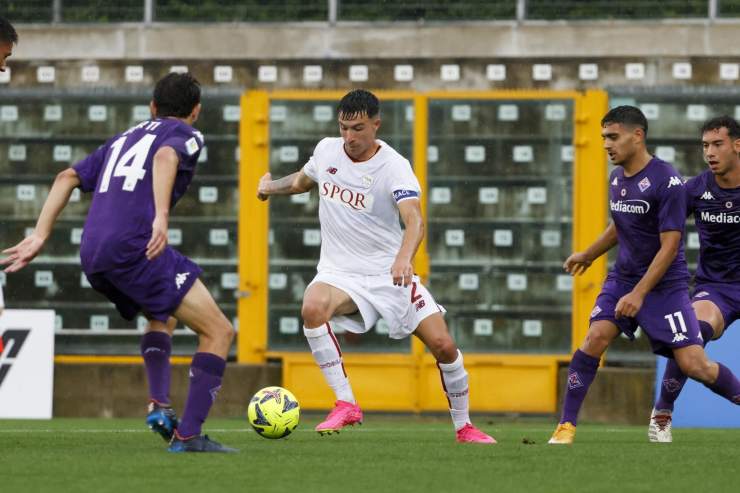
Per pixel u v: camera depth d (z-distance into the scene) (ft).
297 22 187.62
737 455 95.81
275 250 180.96
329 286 107.76
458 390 106.42
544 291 179.32
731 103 177.99
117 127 183.73
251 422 109.40
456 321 180.24
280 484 73.20
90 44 189.47
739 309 119.75
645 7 185.57
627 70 178.70
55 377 177.47
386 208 106.22
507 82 179.42
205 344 88.94
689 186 119.75
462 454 93.45
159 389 95.04
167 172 85.97
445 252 180.24
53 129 184.24
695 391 164.25
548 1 185.88
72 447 97.19
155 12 189.98
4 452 90.94
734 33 182.50
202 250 183.01
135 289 87.20
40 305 184.14
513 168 179.11
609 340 107.55
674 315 107.55
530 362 177.47
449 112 179.32
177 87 91.40
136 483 73.00
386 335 179.11
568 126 178.40
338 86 180.86
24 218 184.75
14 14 191.21
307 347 180.34
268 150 179.42
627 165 106.52
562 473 80.79
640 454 95.50
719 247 119.14
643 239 106.52
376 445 102.78
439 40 185.26
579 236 177.27
